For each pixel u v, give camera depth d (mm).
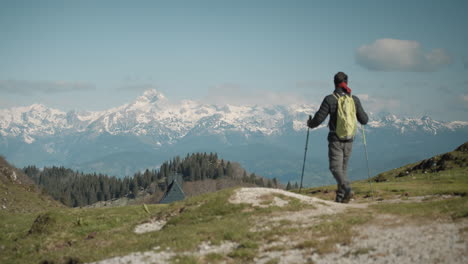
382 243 10836
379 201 20016
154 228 18219
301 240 12398
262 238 13250
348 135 16453
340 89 16781
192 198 20469
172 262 11547
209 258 11781
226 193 19516
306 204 17406
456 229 10992
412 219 13000
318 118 16938
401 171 37594
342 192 17656
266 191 19312
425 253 9469
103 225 19891
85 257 13852
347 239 11703
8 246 19000
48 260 14500
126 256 12898
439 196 19609
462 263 8539
